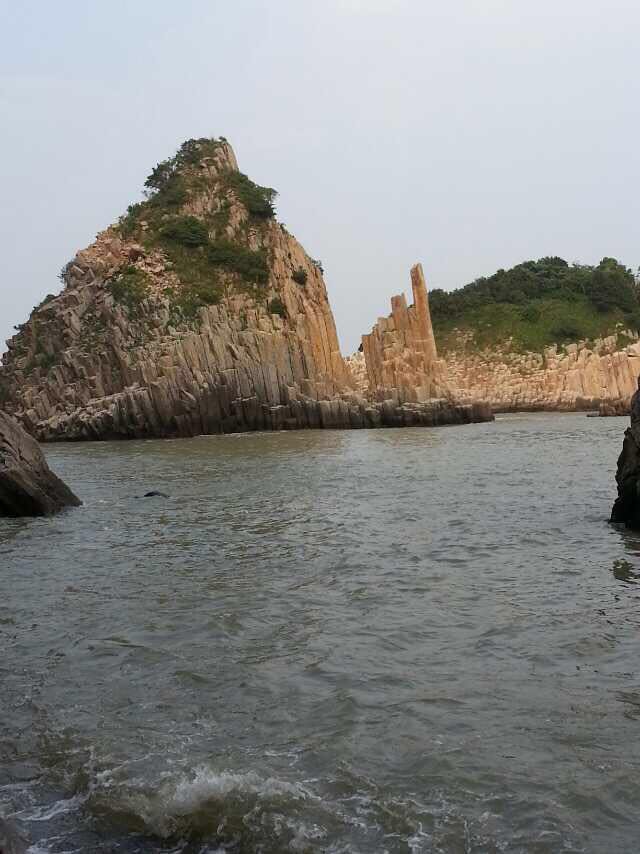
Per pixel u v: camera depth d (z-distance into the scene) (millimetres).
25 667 11195
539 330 131625
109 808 7625
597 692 9859
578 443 47719
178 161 104562
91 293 87375
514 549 17766
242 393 71125
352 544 18719
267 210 96750
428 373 77438
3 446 25078
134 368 72750
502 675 10461
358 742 8711
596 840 6930
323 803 7559
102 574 16562
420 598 14055
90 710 9734
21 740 8992
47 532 21844
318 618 13039
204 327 75625
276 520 22281
